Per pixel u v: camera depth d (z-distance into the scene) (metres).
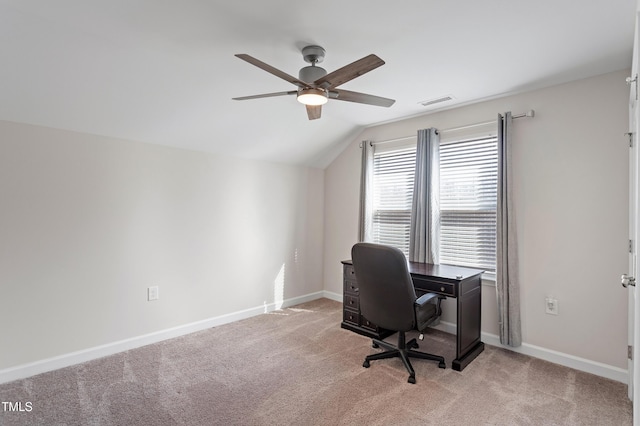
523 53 2.24
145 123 2.81
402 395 2.19
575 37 2.03
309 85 1.98
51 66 2.10
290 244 4.29
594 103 2.54
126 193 2.90
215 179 3.54
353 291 3.36
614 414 2.00
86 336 2.67
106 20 1.83
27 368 2.39
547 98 2.77
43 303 2.47
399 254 2.26
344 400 2.12
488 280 3.06
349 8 1.74
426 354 2.63
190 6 1.71
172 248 3.19
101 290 2.75
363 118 3.75
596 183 2.52
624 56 2.25
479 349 2.85
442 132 3.45
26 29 1.84
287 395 2.17
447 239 3.41
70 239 2.60
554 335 2.69
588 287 2.54
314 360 2.69
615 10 1.75
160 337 3.09
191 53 2.21
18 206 2.37
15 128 2.36
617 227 2.42
